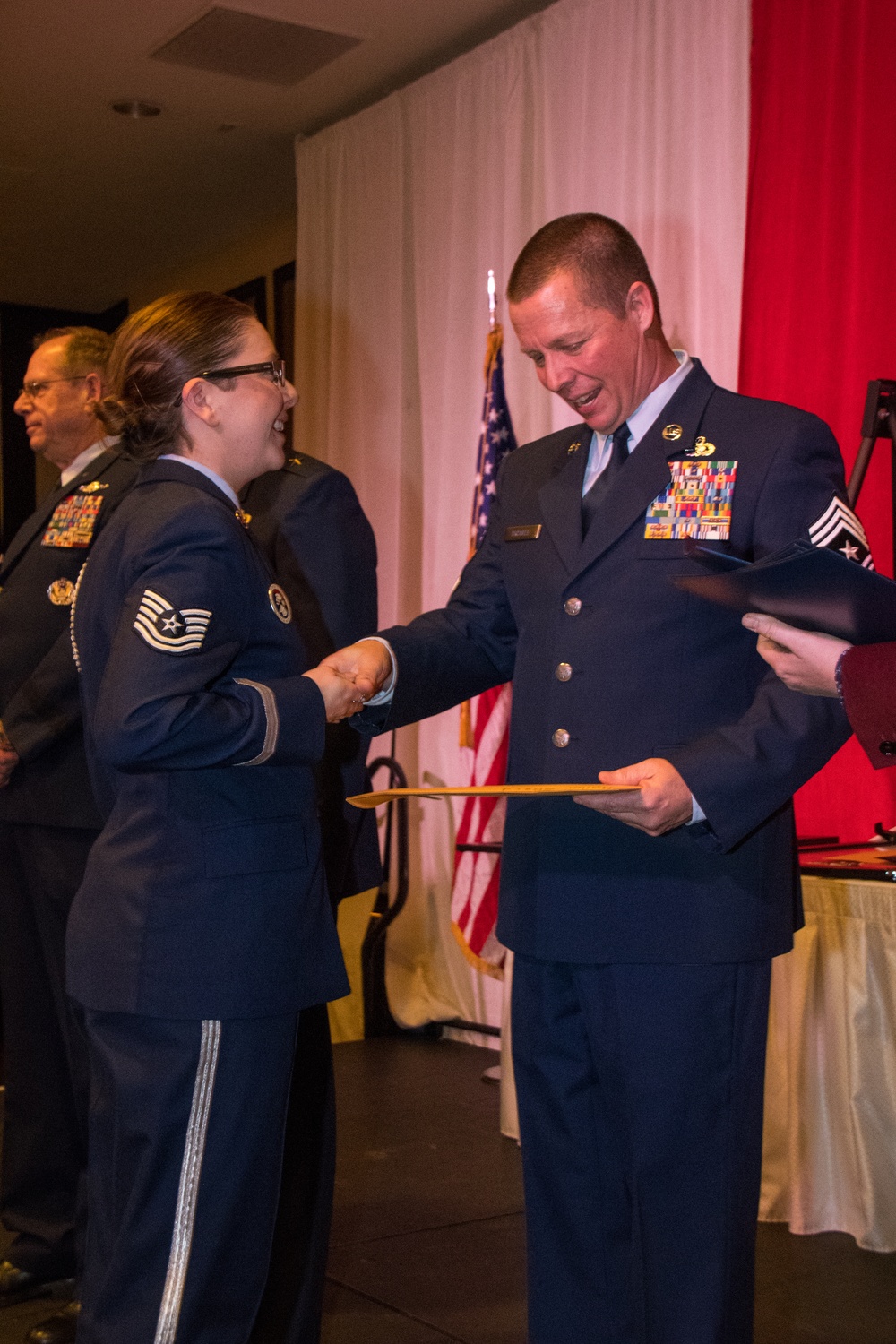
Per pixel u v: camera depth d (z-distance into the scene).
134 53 4.80
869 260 3.25
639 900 1.59
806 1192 2.69
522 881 1.69
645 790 1.45
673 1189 1.57
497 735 3.99
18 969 2.48
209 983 1.50
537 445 1.92
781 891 1.63
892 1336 2.24
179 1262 1.50
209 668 1.46
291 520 2.35
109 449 2.59
